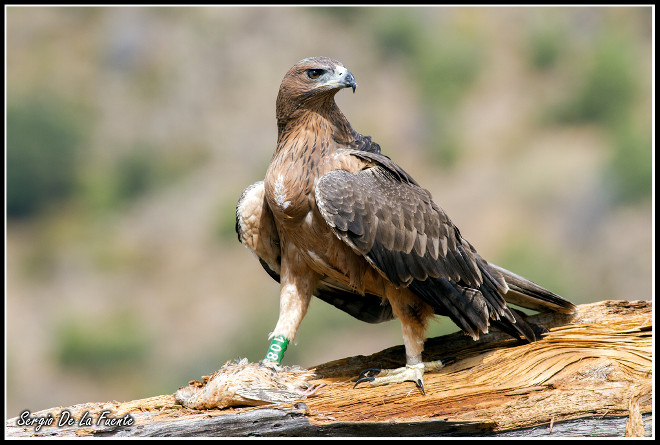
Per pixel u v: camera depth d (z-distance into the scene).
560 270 29.55
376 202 6.21
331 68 6.40
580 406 5.87
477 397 5.98
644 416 5.87
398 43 43.31
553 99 39.97
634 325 6.42
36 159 40.03
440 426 5.84
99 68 45.06
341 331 26.58
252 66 42.94
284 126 6.57
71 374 29.58
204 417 5.88
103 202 38.97
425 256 6.25
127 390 28.80
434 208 6.41
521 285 6.65
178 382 28.78
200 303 31.69
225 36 44.22
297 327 6.79
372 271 6.51
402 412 5.92
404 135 38.31
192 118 41.88
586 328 6.45
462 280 6.33
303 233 6.47
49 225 38.69
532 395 5.93
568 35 43.91
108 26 46.06
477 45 43.00
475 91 40.94
